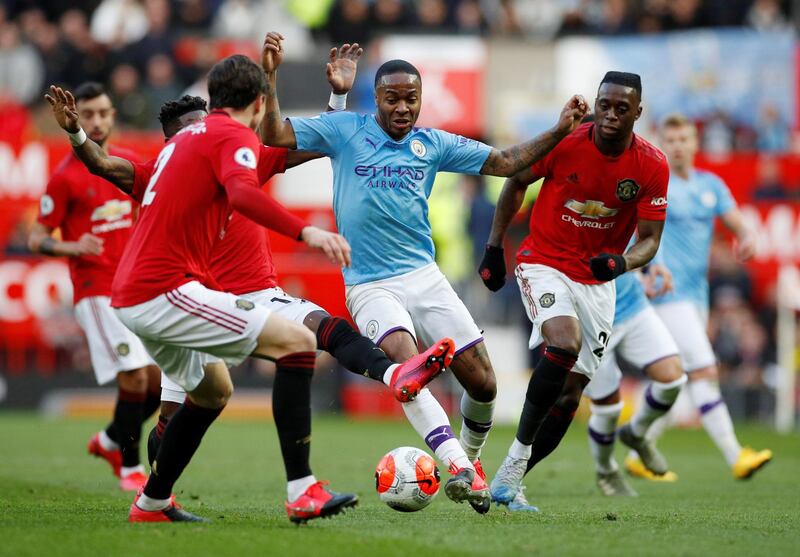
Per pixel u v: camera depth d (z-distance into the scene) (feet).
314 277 198.08
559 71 224.12
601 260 79.30
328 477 114.21
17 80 236.22
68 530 66.13
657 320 109.19
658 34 249.75
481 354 81.15
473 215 211.41
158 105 230.48
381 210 80.23
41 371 206.69
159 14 243.60
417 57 222.28
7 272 201.26
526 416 82.94
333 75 83.41
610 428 102.53
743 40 227.81
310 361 66.33
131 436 102.73
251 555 58.49
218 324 64.75
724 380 214.69
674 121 122.01
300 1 253.65
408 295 80.94
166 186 65.31
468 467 73.82
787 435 187.11
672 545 65.10
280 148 79.77
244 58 67.87
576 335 82.99
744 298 215.72
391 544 62.34
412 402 76.79
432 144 81.51
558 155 84.43
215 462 130.31
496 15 250.78
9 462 126.11
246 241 82.99
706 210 123.44
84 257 106.52
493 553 60.70
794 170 216.74
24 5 258.16
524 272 86.79
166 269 64.80
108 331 104.83
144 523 70.54
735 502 95.81
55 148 203.00
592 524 74.90
